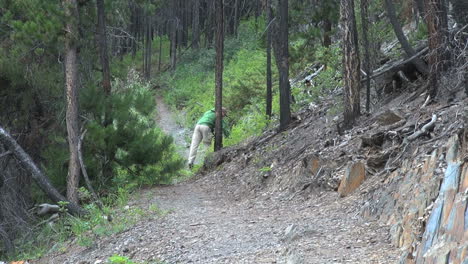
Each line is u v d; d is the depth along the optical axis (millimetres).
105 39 14641
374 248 6879
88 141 14008
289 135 14180
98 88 14719
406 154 8906
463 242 5207
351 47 11641
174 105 36062
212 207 11500
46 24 12570
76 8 13180
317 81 16766
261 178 12289
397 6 15883
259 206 10695
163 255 8578
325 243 7309
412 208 6961
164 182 14977
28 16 12992
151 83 45594
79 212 12539
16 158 13438
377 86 13125
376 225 7684
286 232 8023
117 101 14523
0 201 13445
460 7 10711
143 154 14500
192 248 8523
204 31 59531
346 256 6691
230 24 54094
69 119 13359
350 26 11625
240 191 12609
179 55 52938
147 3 18844
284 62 14969
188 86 40000
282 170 11984
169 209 11438
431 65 10375
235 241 8453
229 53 42219
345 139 10992
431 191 6844
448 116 9148
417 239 6418
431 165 7410
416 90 11586
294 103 16750
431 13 10258
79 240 10648
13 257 11648
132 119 14914
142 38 57469
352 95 11711
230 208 11141
